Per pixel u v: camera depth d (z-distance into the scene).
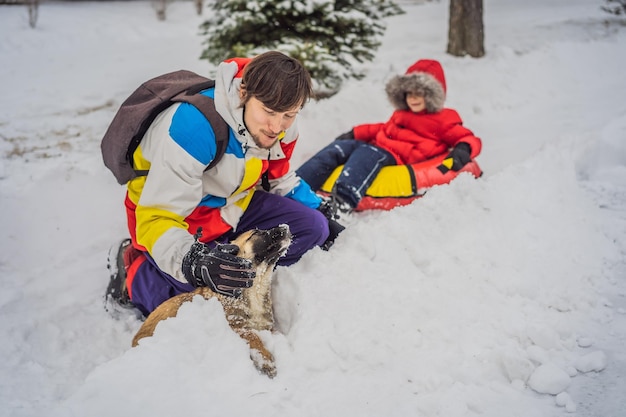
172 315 2.47
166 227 2.49
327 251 3.11
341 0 6.59
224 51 6.54
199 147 2.49
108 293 3.13
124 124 2.53
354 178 4.09
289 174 3.22
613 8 11.09
